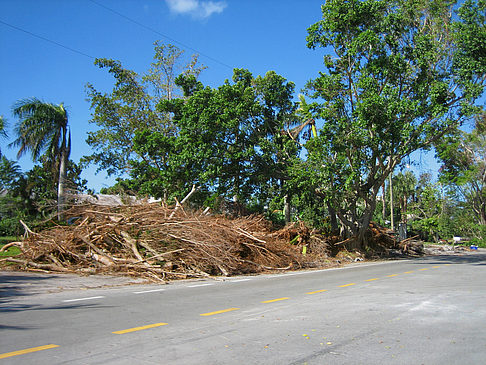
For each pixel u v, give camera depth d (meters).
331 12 23.41
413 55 22.64
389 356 4.91
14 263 14.62
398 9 23.56
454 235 55.50
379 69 22.27
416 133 22.05
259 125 26.09
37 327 6.26
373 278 13.54
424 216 57.06
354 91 23.67
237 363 4.60
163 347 5.19
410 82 23.25
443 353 5.04
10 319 6.85
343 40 23.81
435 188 50.94
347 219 27.27
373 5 22.81
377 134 21.89
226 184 26.25
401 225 39.94
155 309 7.78
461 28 21.55
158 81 33.34
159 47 33.31
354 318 6.97
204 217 17.62
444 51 22.45
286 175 25.75
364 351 5.10
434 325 6.49
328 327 6.32
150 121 32.34
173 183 25.83
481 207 48.22
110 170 32.97
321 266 19.58
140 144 27.83
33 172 33.84
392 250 29.56
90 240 14.61
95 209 16.53
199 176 24.30
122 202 18.47
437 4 22.58
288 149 25.80
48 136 24.16
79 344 5.30
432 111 21.27
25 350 5.03
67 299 9.00
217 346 5.25
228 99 24.44
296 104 29.19
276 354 4.93
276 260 17.16
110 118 31.92
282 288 11.04
